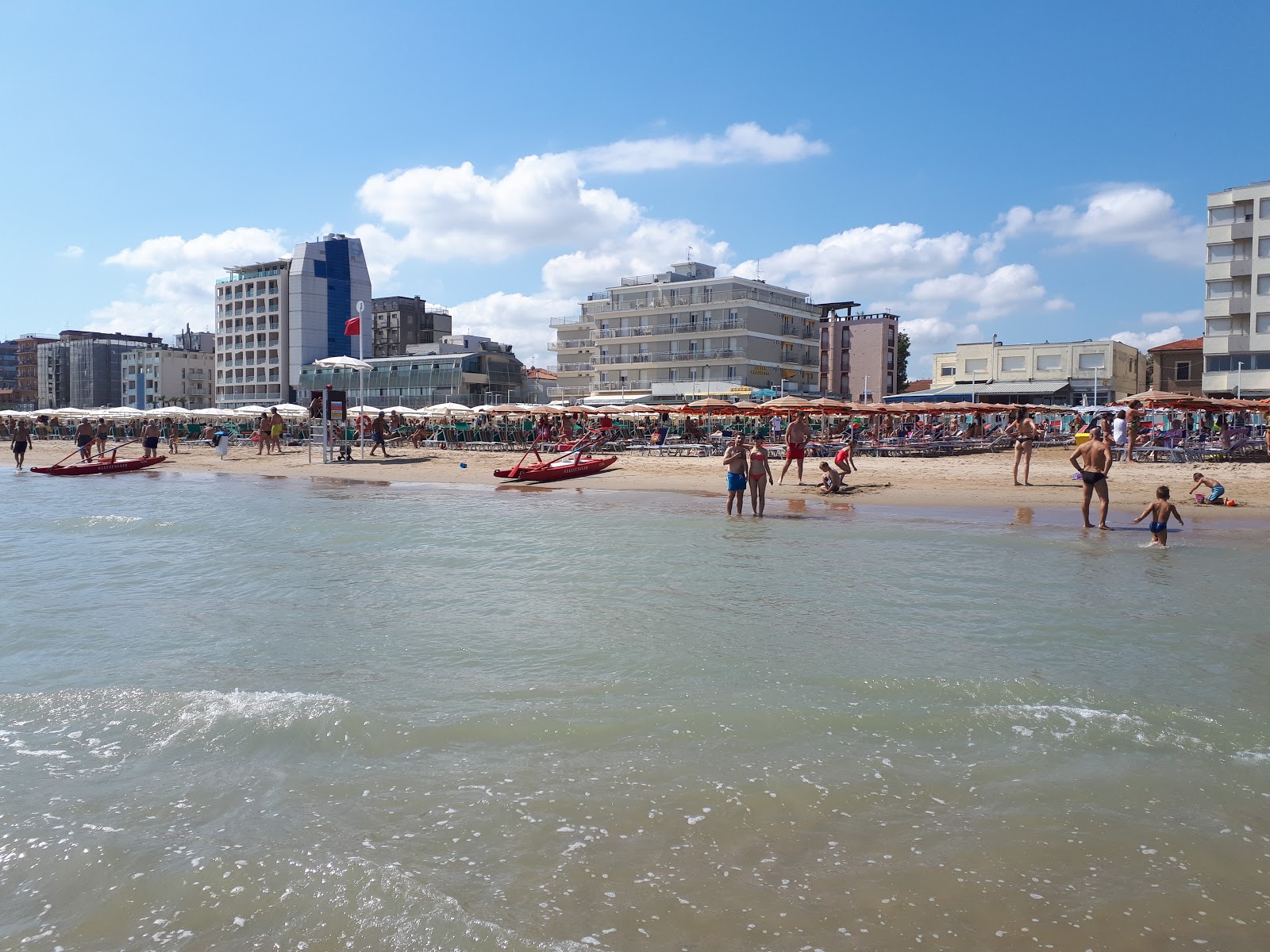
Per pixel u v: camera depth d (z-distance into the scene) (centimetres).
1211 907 388
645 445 3878
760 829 458
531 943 362
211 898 402
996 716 625
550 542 1548
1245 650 814
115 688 712
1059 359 6606
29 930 382
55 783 528
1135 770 532
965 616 962
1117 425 3428
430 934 371
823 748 568
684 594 1089
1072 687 693
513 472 2916
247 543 1551
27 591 1137
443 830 462
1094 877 412
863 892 399
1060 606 1009
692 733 596
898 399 6725
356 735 595
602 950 358
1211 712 640
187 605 1042
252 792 512
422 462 3766
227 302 11844
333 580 1199
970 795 498
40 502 2389
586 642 855
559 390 10306
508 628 914
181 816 484
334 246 11388
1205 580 1168
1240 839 448
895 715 629
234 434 5672
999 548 1450
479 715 634
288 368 11319
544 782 518
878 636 873
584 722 617
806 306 9325
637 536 1616
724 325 8262
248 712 639
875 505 2111
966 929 372
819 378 9144
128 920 387
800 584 1153
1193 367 6044
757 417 4594
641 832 456
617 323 8931
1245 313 5434
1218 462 2962
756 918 380
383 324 11806
